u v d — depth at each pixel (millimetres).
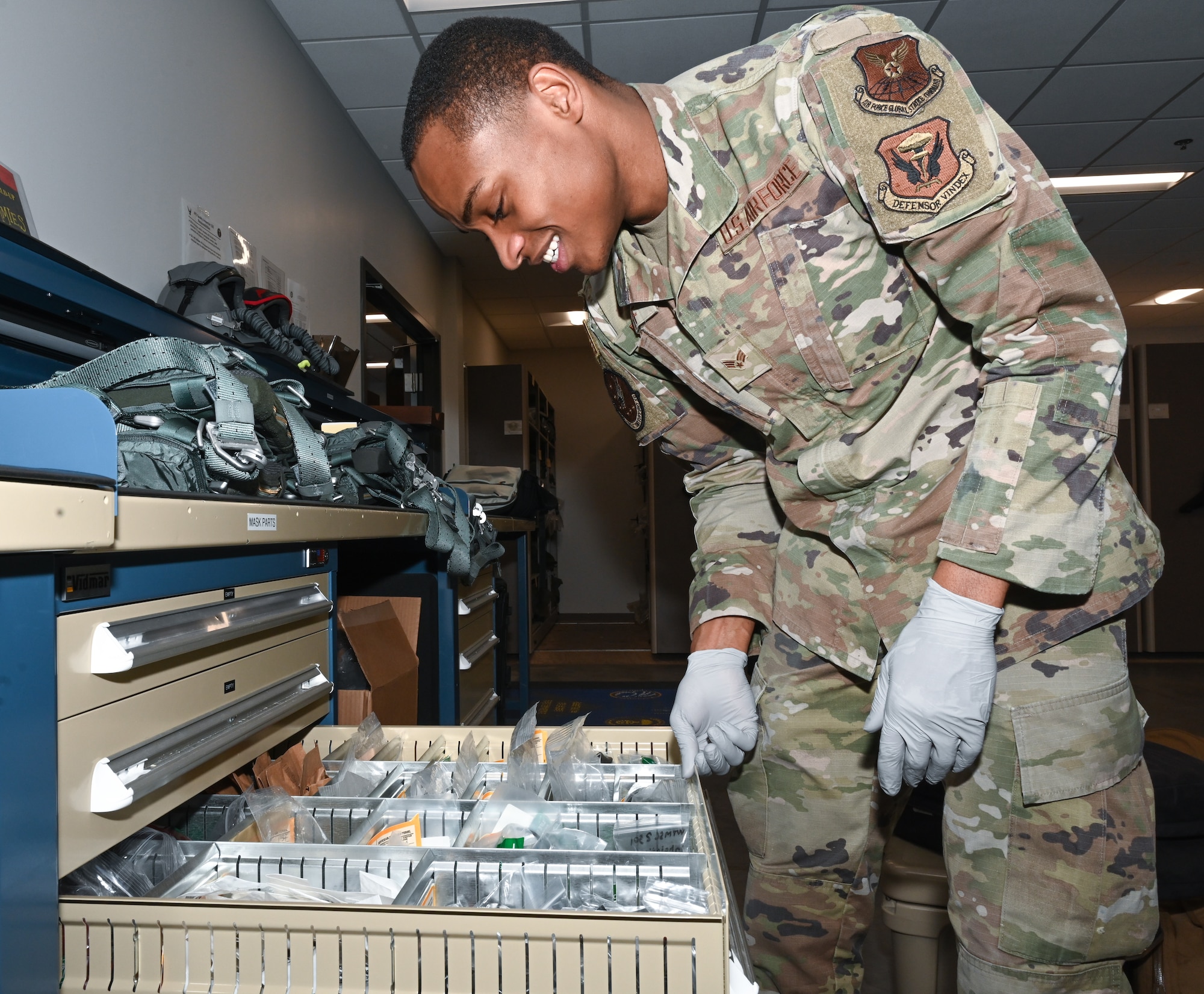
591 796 864
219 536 711
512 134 729
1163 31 3320
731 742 965
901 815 1164
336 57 3211
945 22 3248
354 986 509
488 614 2154
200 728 735
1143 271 6336
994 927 791
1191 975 1195
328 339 2689
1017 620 798
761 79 818
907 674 752
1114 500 801
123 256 1909
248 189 2646
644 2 3059
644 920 493
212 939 521
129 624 632
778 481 981
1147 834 772
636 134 815
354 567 1674
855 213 799
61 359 1297
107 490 537
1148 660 5109
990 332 760
